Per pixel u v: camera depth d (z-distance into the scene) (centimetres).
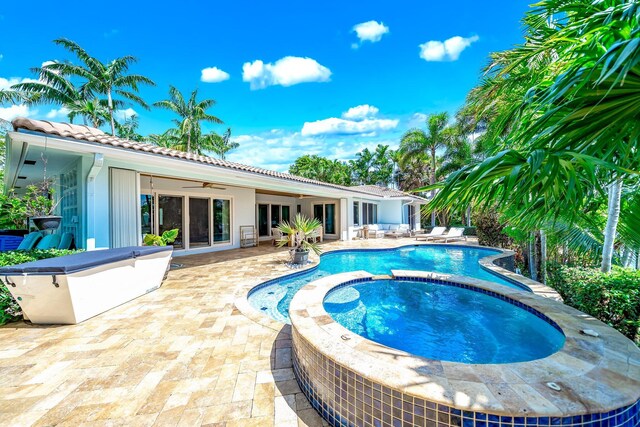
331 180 3941
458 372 228
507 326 466
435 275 628
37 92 1758
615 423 193
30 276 409
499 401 193
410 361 246
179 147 2511
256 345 382
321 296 445
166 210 1111
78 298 443
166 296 593
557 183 223
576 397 195
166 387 291
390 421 218
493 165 188
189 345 380
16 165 718
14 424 241
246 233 1411
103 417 249
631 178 401
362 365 238
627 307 396
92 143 529
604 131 201
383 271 984
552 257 852
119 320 462
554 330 353
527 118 272
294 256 955
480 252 1297
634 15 184
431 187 233
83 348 369
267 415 256
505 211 299
